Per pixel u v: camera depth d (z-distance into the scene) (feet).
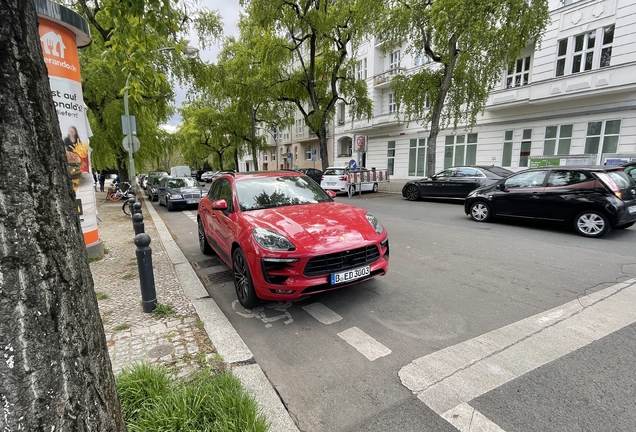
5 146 3.62
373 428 7.08
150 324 11.80
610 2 44.16
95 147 53.11
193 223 35.50
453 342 10.25
